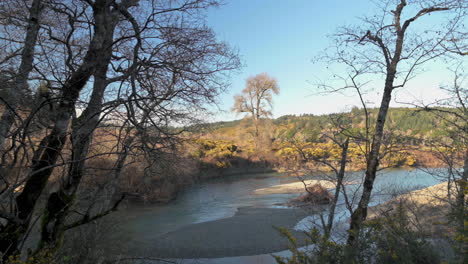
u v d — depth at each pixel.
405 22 5.79
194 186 25.64
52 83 3.83
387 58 5.95
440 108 6.05
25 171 4.11
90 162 5.69
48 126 4.07
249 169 35.25
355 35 6.26
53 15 5.32
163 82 4.76
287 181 27.56
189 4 4.84
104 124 4.18
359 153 7.61
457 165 6.37
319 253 3.65
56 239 4.36
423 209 6.30
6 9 4.82
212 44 4.88
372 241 3.49
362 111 6.74
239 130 42.06
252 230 12.37
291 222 13.14
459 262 2.76
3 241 3.85
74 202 4.80
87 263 6.46
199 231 12.34
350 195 9.28
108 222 7.62
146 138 4.39
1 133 4.12
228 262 9.28
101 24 4.56
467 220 2.90
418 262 3.15
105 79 4.35
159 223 13.63
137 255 9.36
